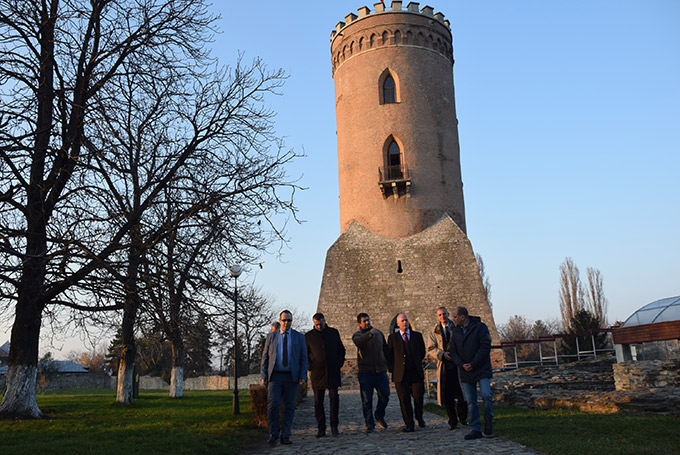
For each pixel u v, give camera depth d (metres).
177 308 15.34
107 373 59.22
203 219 15.04
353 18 38.03
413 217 34.41
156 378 57.44
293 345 10.66
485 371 9.44
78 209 14.24
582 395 13.73
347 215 36.19
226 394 32.62
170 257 15.16
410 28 36.84
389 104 35.81
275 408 10.42
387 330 31.89
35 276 14.53
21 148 13.30
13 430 12.23
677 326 17.11
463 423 11.24
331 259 34.25
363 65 36.91
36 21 14.84
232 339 17.62
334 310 32.94
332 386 10.88
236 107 17.41
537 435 9.00
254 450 9.95
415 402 11.34
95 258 13.62
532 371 26.03
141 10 16.19
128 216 14.84
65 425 13.11
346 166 36.75
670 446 7.45
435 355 10.79
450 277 32.53
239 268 15.84
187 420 13.98
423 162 35.19
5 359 77.69
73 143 14.84
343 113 37.59
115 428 12.32
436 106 36.44
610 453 7.14
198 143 16.64
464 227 36.22
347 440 10.02
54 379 50.75
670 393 11.53
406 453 8.20
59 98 14.23
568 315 57.72
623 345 19.30
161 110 16.31
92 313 15.80
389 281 33.06
